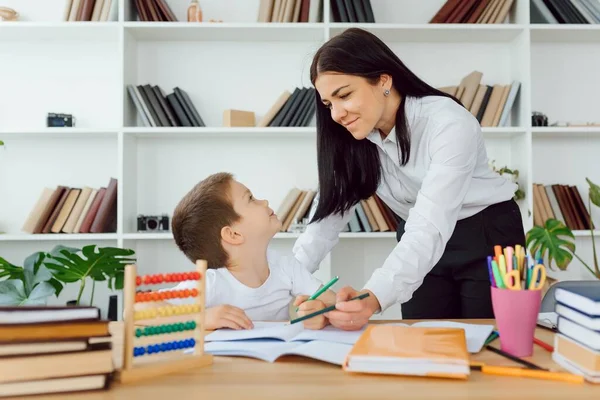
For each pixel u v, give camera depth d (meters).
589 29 2.73
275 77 2.96
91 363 0.69
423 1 2.95
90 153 2.92
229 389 0.70
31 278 2.03
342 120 1.35
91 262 1.93
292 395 0.67
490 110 2.75
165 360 0.79
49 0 2.91
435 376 0.74
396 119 1.42
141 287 2.74
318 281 1.47
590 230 2.74
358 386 0.71
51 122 2.76
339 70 1.30
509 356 0.84
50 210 2.70
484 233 1.58
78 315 0.69
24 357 0.66
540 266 0.87
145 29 2.72
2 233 2.85
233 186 1.34
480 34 2.80
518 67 2.80
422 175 1.47
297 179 2.96
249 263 1.34
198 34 2.81
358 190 1.57
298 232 2.69
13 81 2.92
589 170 2.95
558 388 0.70
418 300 1.71
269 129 2.67
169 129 2.67
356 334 0.99
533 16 2.82
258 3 2.95
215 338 0.97
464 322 1.15
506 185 1.61
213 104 2.95
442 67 2.95
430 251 1.22
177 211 1.35
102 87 2.93
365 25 2.69
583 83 2.96
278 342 0.94
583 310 0.74
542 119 2.78
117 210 2.75
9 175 2.90
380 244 2.97
